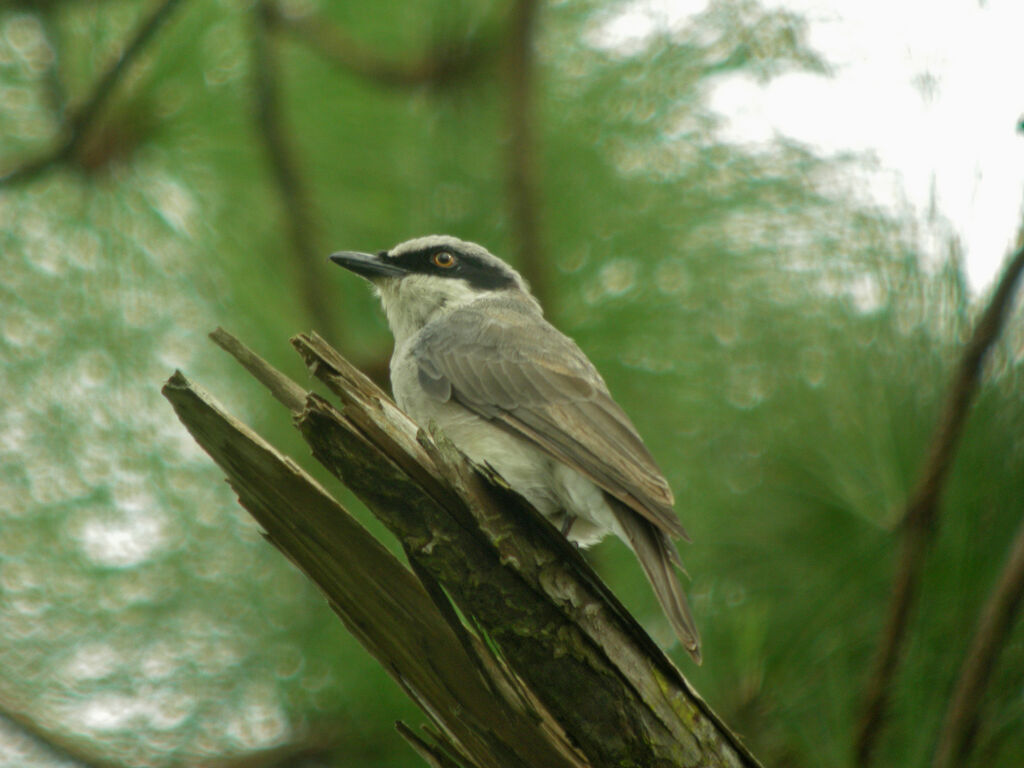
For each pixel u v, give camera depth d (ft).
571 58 37.29
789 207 33.78
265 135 34.63
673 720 23.09
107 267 35.17
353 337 38.83
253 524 33.22
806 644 29.37
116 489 32.91
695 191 35.42
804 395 31.55
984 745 25.89
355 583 22.67
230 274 35.65
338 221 37.45
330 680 32.55
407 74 36.14
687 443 33.19
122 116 35.94
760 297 33.37
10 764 32.01
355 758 32.99
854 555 30.04
